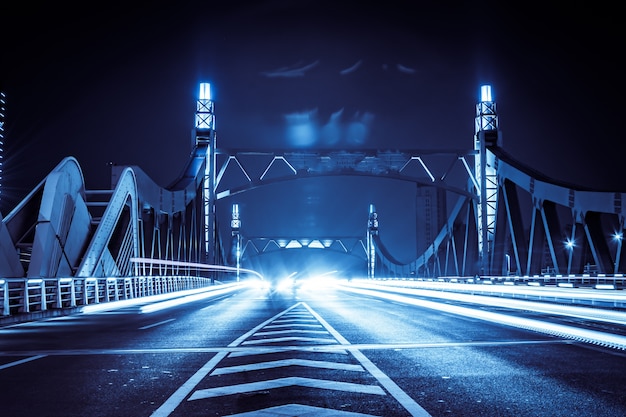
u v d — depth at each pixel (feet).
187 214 224.12
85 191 108.99
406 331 48.01
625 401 21.76
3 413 20.26
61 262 91.56
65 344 40.60
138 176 143.95
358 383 25.31
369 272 524.11
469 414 19.83
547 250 271.08
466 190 243.81
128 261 124.16
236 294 170.71
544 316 65.51
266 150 239.30
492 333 46.24
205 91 249.75
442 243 321.73
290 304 98.58
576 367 29.43
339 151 237.45
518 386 24.56
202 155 240.53
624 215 135.44
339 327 52.01
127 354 35.01
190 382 25.76
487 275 229.66
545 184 174.19
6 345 40.19
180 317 68.08
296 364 30.50
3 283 59.93
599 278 135.95
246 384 25.21
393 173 236.63
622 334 43.78
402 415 19.69
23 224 92.43
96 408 20.94
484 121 242.58
